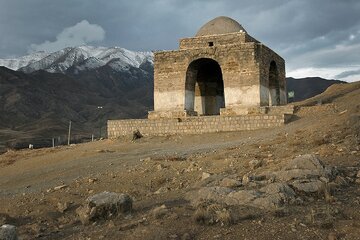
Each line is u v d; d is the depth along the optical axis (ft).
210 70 124.67
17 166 88.79
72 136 382.83
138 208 35.68
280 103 115.85
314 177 35.83
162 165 57.62
